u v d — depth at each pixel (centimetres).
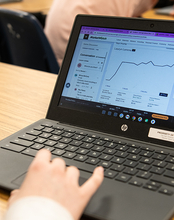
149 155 64
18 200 41
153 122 73
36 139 71
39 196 41
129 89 78
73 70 85
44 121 81
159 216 48
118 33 83
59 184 44
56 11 198
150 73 77
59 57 208
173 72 74
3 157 64
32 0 333
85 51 85
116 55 81
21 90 111
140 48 79
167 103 73
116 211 49
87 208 49
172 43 77
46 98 105
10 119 87
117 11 191
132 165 61
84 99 81
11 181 56
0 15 172
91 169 60
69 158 64
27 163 62
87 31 86
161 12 271
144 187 54
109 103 79
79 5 188
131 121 75
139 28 81
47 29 208
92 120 79
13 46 190
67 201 42
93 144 69
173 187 54
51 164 47
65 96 83
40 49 174
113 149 67
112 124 76
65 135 73
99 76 82
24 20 161
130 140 72
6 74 127
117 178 57
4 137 76
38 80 122
